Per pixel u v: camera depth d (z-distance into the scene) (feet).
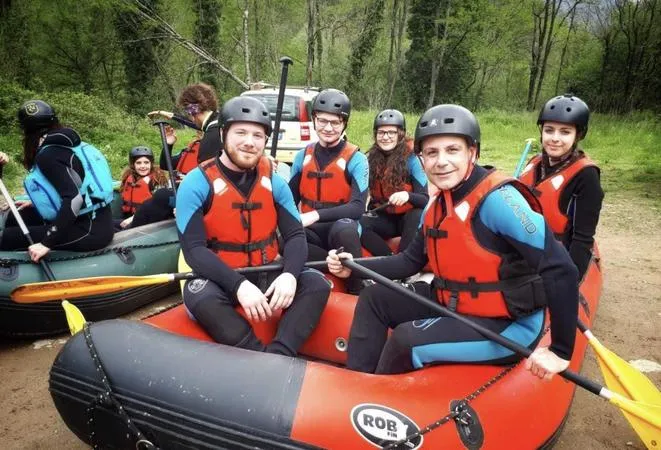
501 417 6.82
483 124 60.18
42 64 67.82
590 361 11.27
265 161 9.27
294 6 65.67
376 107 80.79
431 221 7.45
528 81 118.21
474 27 86.63
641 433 7.48
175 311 9.15
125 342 7.43
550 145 10.96
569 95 10.93
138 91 71.67
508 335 7.19
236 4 66.18
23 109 11.69
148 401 6.81
